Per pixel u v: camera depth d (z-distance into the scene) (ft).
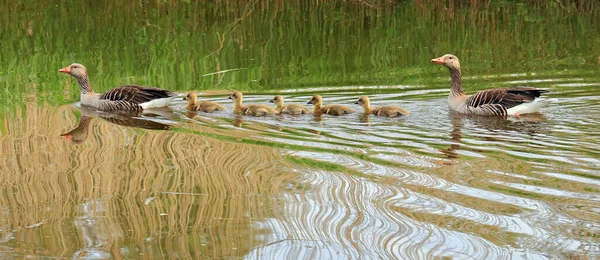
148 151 45.42
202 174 40.45
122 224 33.65
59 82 69.82
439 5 103.91
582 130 48.57
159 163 42.73
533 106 53.83
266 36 89.30
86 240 31.91
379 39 86.94
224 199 36.47
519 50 80.18
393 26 93.81
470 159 42.09
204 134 49.49
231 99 59.31
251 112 55.52
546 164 40.73
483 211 34.12
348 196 36.45
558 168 39.96
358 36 88.74
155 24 95.14
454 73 57.21
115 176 40.40
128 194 37.52
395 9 103.55
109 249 31.01
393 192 36.86
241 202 36.01
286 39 87.71
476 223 32.81
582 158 41.73
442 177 38.91
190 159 43.39
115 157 44.24
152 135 49.57
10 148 46.75
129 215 34.68
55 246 31.40
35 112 57.72
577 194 35.81
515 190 36.65
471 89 64.08
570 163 40.83
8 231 33.12
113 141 48.16
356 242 31.27
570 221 32.71
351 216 34.01
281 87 66.28
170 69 75.05
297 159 42.86
